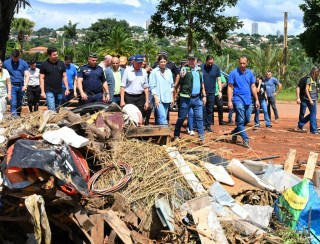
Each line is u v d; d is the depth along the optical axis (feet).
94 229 18.33
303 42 130.11
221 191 21.09
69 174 17.74
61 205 18.22
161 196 19.99
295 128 53.47
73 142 19.42
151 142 25.09
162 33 111.65
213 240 18.35
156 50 176.96
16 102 44.80
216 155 25.76
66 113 22.95
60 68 39.29
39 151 17.30
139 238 18.31
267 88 58.95
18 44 136.26
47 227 16.76
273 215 21.20
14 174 17.39
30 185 17.29
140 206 19.38
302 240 19.36
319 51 129.80
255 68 146.41
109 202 19.80
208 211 19.35
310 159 25.30
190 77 38.04
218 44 114.42
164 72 36.32
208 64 46.47
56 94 39.27
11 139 18.98
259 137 46.32
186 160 23.47
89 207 19.12
